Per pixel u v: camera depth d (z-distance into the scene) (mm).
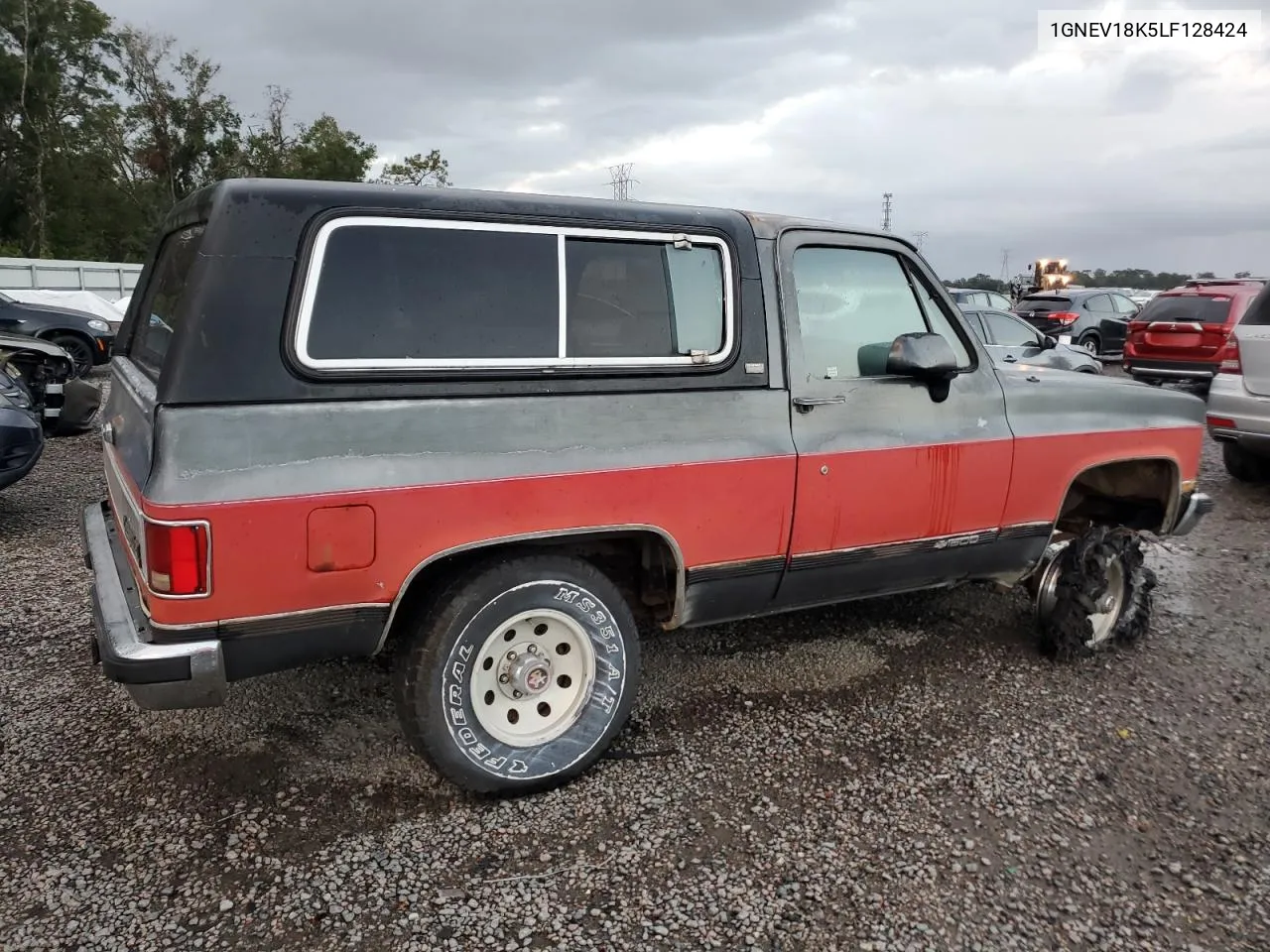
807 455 3426
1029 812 3131
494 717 3094
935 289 3873
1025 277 29953
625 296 3123
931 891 2725
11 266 22469
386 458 2730
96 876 2703
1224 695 4074
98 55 43031
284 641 2680
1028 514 4070
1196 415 4645
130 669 2502
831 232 3588
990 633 4684
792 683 4047
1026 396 4031
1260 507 7777
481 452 2859
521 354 2936
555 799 3139
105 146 43750
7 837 2871
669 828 2992
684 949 2471
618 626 3217
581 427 3023
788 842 2932
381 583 2746
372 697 3795
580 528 3025
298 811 3037
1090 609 4234
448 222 2826
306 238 2631
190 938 2467
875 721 3732
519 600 2992
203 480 2506
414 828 2963
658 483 3141
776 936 2525
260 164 42344
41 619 4605
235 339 2547
